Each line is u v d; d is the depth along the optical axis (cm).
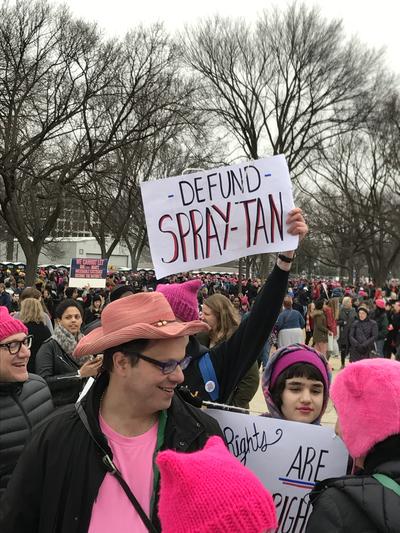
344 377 191
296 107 3675
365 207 4041
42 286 1880
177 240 313
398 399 177
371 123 3731
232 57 3525
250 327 277
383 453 179
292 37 3538
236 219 306
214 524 120
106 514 178
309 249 5353
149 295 196
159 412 200
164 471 130
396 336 1368
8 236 5962
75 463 183
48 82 2117
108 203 3572
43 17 1986
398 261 6388
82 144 2375
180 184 314
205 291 2514
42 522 183
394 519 159
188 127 2792
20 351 311
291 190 300
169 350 187
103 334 197
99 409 195
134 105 2288
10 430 305
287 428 261
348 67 3600
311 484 256
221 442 153
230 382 279
